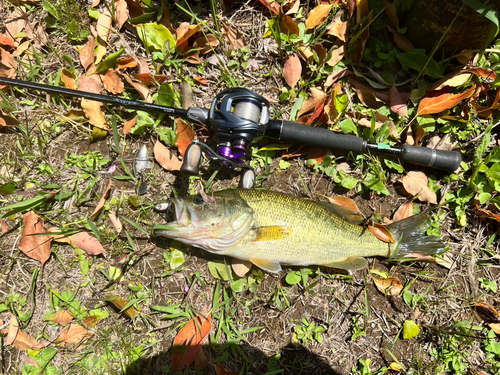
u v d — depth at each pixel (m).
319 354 0.50
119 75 0.50
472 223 0.52
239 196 0.45
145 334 0.49
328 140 0.48
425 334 0.50
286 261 0.46
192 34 0.51
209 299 0.50
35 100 0.52
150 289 0.49
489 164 0.51
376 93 0.52
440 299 0.51
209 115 0.45
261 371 0.49
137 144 0.52
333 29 0.50
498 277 0.51
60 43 0.52
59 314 0.48
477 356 0.50
